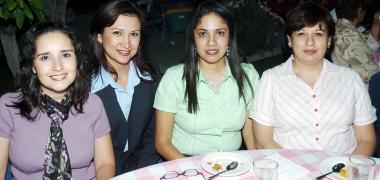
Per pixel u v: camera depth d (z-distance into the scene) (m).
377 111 2.85
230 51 2.51
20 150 2.04
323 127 2.36
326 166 1.84
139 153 2.72
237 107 2.52
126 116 2.62
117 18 2.41
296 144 2.42
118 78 2.62
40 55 2.00
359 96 2.41
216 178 1.80
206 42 2.39
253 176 1.81
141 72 2.66
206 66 2.51
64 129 2.10
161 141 2.56
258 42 6.97
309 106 2.36
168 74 2.55
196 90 2.46
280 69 2.48
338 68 2.42
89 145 2.16
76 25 10.41
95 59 2.54
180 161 1.95
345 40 3.79
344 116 2.35
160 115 2.57
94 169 2.27
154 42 8.59
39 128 2.06
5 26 3.66
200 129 2.52
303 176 1.79
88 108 2.19
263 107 2.46
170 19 8.66
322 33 2.29
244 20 6.85
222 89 2.49
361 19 4.07
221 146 2.56
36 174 2.08
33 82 2.05
